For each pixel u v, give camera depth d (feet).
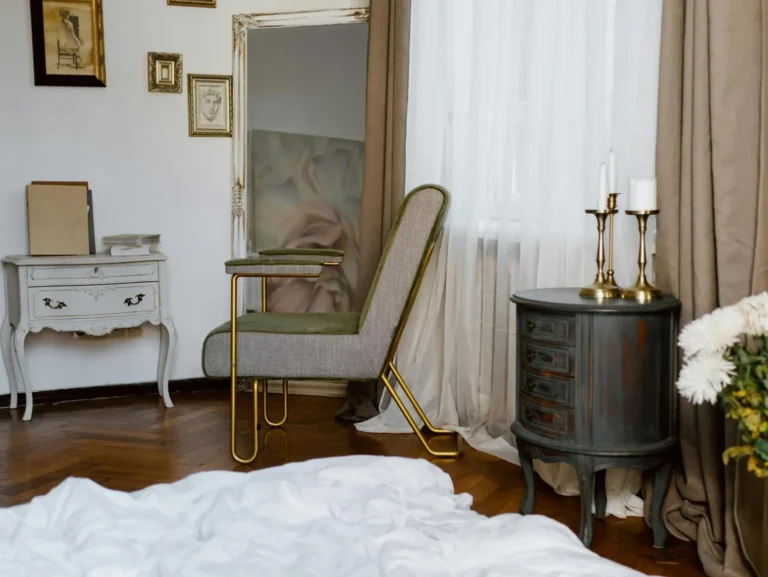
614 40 8.25
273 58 12.73
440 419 10.66
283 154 12.81
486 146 10.06
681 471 7.43
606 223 8.49
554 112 8.86
